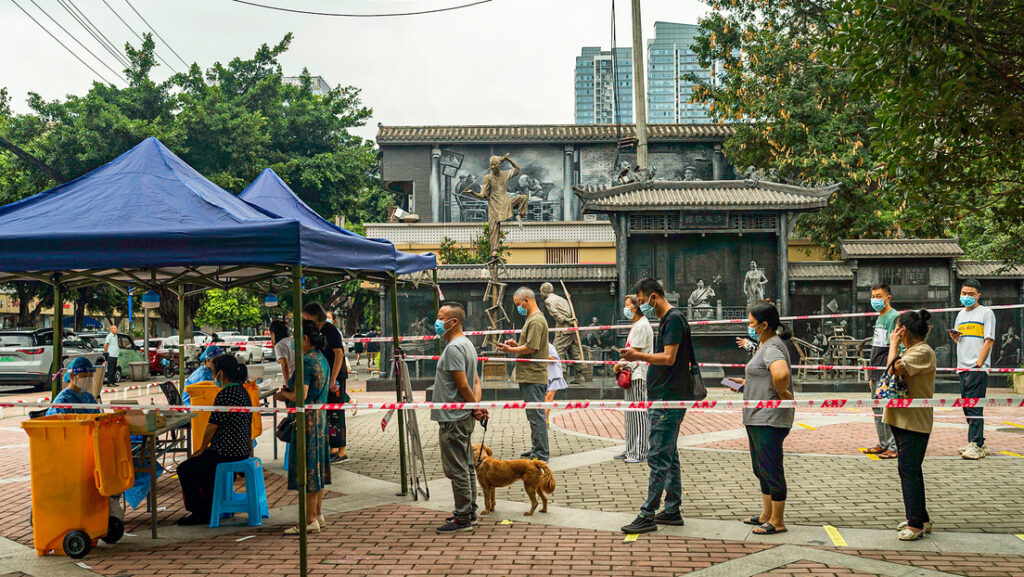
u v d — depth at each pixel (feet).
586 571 16.75
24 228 18.69
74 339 73.92
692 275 68.08
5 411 52.31
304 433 17.53
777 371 18.93
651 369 20.18
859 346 61.52
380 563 17.60
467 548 18.63
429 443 35.47
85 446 18.78
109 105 93.04
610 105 578.25
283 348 28.07
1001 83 16.62
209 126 97.14
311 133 120.37
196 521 21.67
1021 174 18.75
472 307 68.69
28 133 93.97
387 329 68.08
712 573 16.44
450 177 115.44
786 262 66.23
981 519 20.39
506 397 53.62
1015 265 61.11
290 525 21.27
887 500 22.65
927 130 17.72
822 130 78.28
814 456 29.89
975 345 29.04
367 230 101.76
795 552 17.76
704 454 30.66
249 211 22.74
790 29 79.87
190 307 100.32
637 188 68.08
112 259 17.70
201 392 28.22
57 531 18.52
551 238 100.53
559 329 53.98
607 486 25.25
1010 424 35.42
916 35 16.29
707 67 85.56
